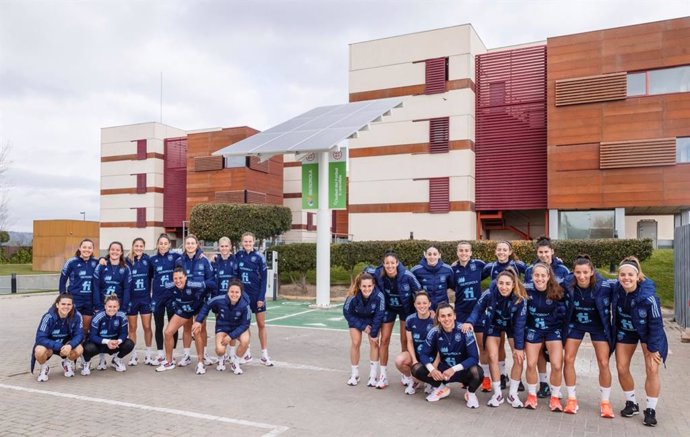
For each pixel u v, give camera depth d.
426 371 6.06
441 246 16.72
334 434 4.91
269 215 22.12
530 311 5.76
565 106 19.97
